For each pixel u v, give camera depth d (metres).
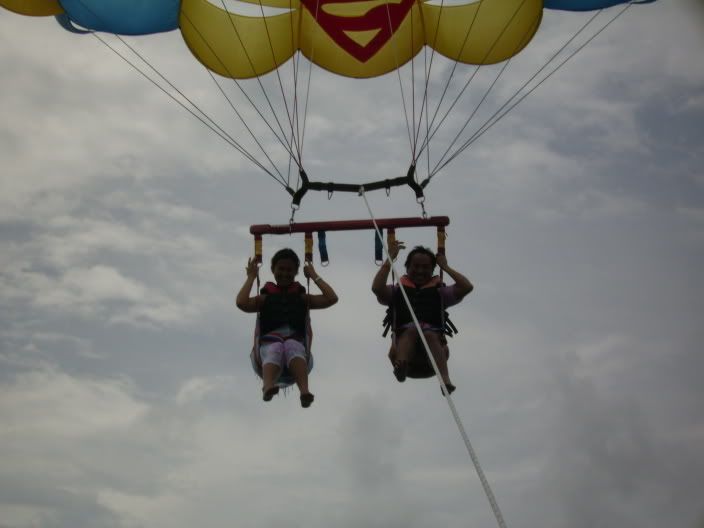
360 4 11.73
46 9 10.94
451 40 11.65
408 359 9.57
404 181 10.55
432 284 9.98
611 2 11.06
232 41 11.42
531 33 11.07
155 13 10.80
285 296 9.85
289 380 10.05
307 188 10.48
